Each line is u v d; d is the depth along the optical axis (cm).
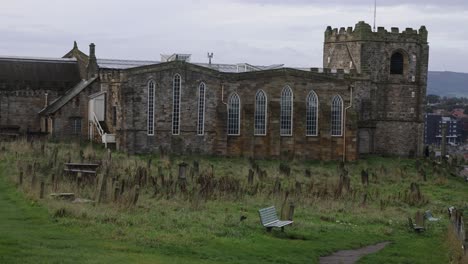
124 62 14162
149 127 11869
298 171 10450
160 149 11700
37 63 13338
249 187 7731
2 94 12788
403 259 4928
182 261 4106
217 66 14125
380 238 5706
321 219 6338
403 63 14462
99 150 11081
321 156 12938
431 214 7194
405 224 6406
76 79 13388
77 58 13725
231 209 6344
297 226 5709
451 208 7138
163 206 6028
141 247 4378
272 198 7131
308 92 12850
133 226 5016
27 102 12950
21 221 4825
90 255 3909
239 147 12481
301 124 12781
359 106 14012
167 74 11944
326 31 14912
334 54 14700
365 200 7544
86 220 4984
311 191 7788
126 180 7181
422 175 10938
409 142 14438
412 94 14450
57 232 4528
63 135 12262
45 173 7344
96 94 12250
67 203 5475
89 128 12394
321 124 12912
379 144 14275
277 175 9350
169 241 4616
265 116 12644
